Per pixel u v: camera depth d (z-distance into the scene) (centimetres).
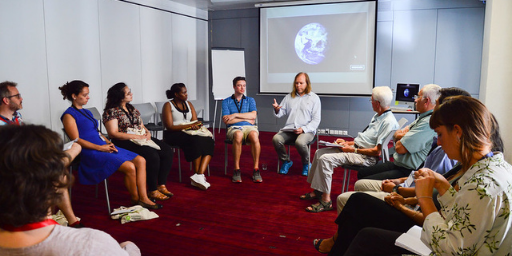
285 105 454
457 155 136
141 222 298
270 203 343
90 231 86
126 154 323
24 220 77
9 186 75
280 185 398
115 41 559
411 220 179
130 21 584
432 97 254
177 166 477
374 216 184
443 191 148
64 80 483
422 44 635
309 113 437
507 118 390
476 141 129
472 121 129
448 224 127
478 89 614
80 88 308
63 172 83
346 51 670
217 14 777
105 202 344
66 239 82
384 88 312
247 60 764
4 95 265
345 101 696
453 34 615
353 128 697
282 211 323
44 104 457
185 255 245
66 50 484
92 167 309
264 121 764
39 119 452
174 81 694
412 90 584
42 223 83
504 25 384
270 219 305
